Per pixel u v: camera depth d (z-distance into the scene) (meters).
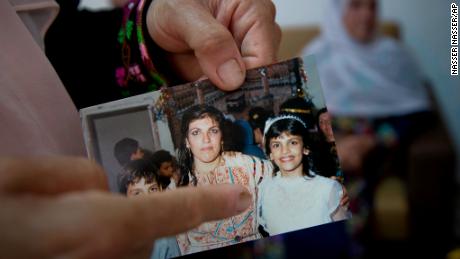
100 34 0.64
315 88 0.48
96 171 0.27
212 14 0.55
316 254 1.38
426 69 2.21
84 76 0.64
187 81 0.61
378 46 2.08
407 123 1.94
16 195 0.23
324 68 2.11
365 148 1.89
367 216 1.78
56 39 0.64
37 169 0.24
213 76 0.48
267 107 0.48
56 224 0.22
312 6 2.15
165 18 0.53
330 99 2.08
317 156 0.47
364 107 2.02
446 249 1.74
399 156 1.91
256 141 0.48
